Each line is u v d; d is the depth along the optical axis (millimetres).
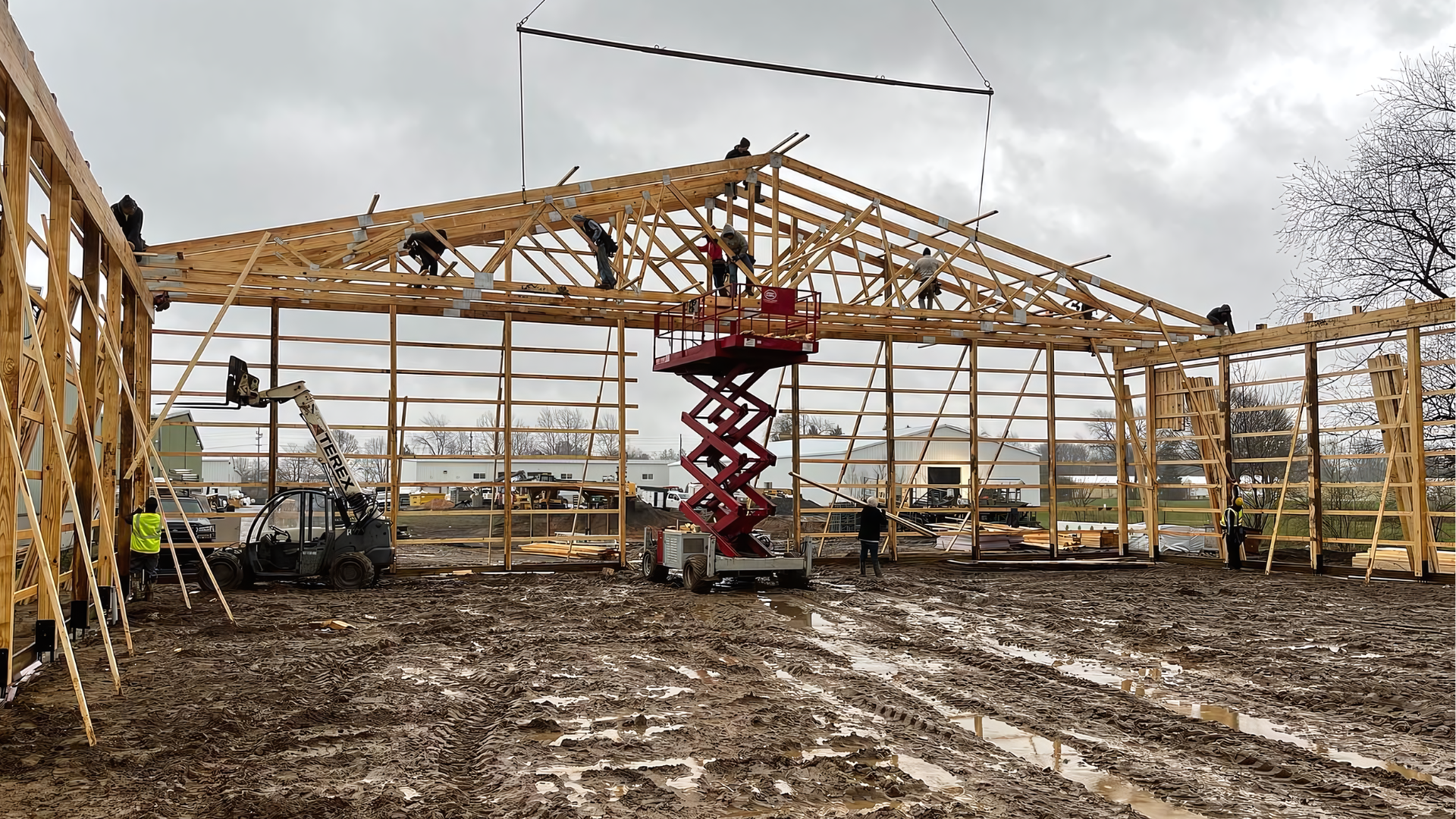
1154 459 22312
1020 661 9648
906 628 11688
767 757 6230
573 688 8258
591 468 41688
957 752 6457
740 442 15945
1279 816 5316
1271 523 23281
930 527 23562
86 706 6410
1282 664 9438
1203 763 6301
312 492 15539
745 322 17484
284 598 14164
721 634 11055
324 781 5711
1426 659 9695
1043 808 5383
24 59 6898
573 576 17375
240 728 6805
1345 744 6762
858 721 7223
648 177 17281
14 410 7199
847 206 18938
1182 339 21406
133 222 14359
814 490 40000
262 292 16594
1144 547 25516
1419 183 24594
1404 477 17328
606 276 17234
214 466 46938
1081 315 21547
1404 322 16859
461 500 41438
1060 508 37531
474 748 6574
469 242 17672
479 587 15781
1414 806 5492
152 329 15188
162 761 6004
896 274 19625
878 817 5188
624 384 18828
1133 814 5309
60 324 8430
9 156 7039
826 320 19328
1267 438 28719
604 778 5832
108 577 11375
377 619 12188
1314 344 18625
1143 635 11094
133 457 13812
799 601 14211
